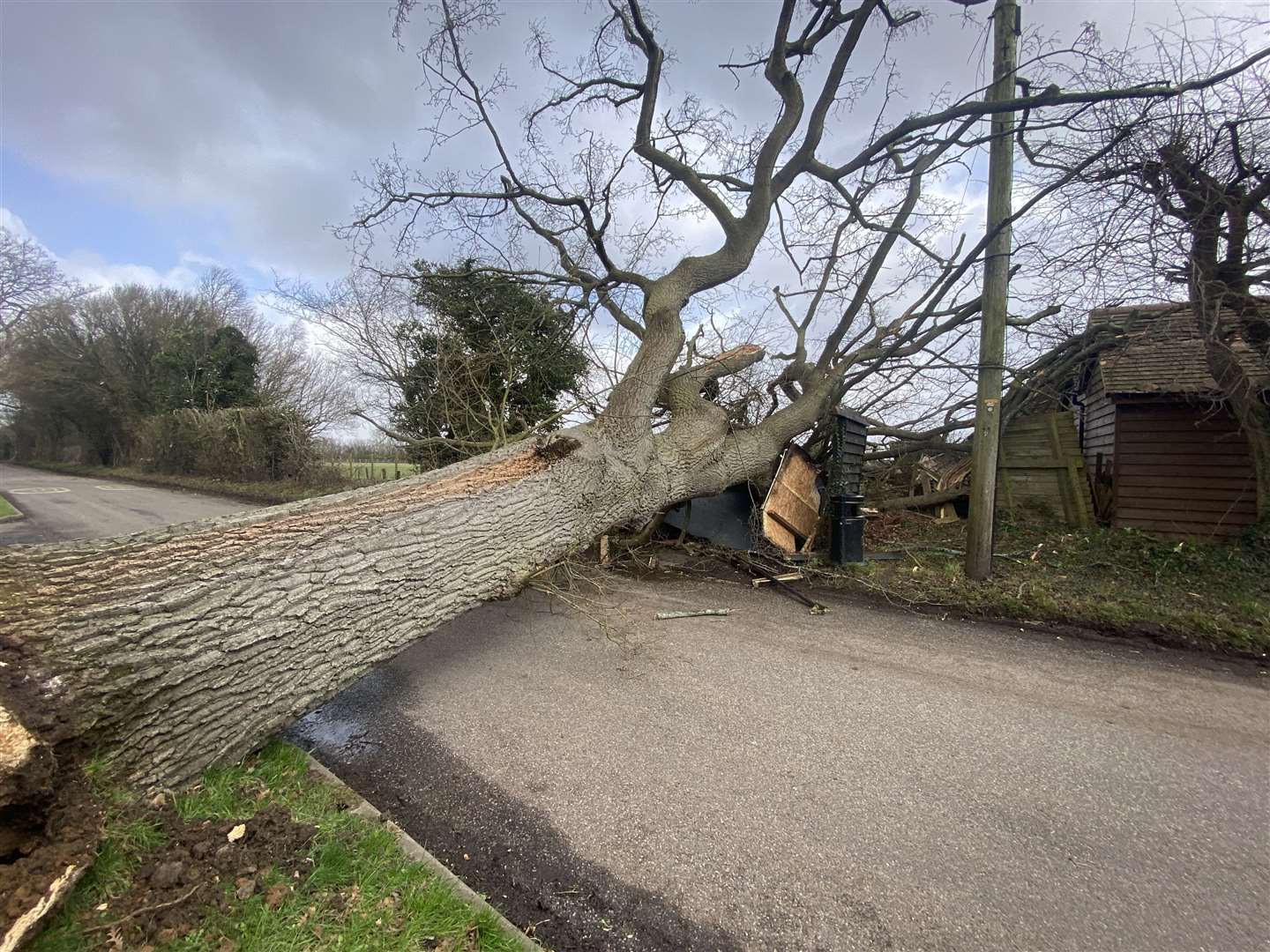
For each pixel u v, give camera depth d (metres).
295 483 13.12
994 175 5.19
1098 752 2.71
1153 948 1.65
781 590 5.53
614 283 6.86
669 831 2.17
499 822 2.23
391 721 3.04
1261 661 3.75
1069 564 5.55
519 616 4.79
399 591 2.93
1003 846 2.08
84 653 1.83
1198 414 6.64
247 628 2.29
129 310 25.56
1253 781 2.47
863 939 1.69
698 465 5.35
